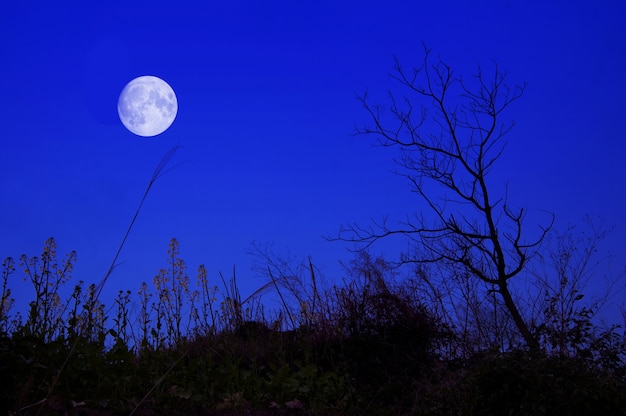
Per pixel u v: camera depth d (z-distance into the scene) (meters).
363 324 10.12
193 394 6.80
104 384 6.04
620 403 5.94
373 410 8.16
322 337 9.94
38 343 4.55
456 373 7.77
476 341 8.90
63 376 5.61
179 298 8.73
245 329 10.62
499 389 6.45
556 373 6.33
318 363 9.47
